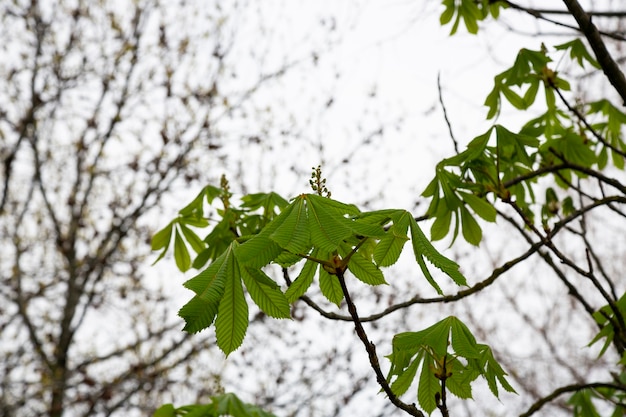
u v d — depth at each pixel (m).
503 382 1.98
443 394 1.87
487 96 3.04
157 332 8.09
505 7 3.51
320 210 1.48
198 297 1.48
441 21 3.71
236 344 1.47
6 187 8.47
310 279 1.88
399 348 1.84
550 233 2.51
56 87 8.81
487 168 2.76
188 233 3.04
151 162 8.13
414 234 1.63
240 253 1.45
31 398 7.32
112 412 7.48
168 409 1.69
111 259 8.28
